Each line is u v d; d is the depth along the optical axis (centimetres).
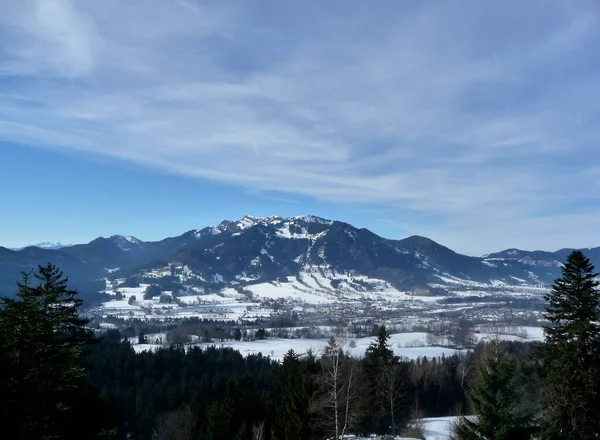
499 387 2123
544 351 2723
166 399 7031
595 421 2262
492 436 2080
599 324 2392
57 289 2242
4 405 1355
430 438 4534
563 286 2547
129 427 6656
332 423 3881
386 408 4897
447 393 7756
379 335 5197
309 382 3988
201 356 9262
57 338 1927
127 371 7794
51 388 1541
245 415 5141
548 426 2262
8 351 1413
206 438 4484
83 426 2062
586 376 2352
